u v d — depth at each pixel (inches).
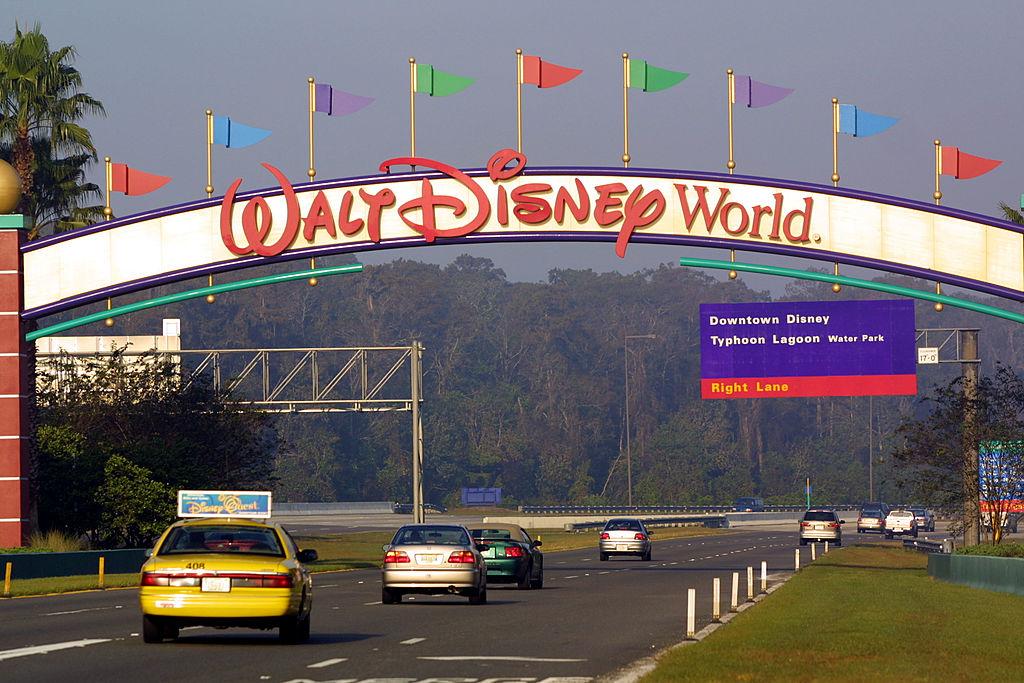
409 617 1617.9
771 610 1638.8
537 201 2623.0
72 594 2145.7
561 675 1024.9
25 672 1025.5
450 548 1813.5
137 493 3260.3
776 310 2758.4
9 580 2155.5
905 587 2230.6
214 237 2689.5
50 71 3353.8
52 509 3233.3
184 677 999.6
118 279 2701.8
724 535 6284.5
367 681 983.0
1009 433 3159.5
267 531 1280.8
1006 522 3218.5
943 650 1181.1
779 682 952.9
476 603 1861.5
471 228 2625.5
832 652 1144.8
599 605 1856.5
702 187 2628.0
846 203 2618.1
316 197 2662.4
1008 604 1851.6
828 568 2989.7
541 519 7810.0
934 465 3272.6
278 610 1205.1
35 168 3390.7
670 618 1611.7
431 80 2657.5
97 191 3494.1
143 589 1211.9
